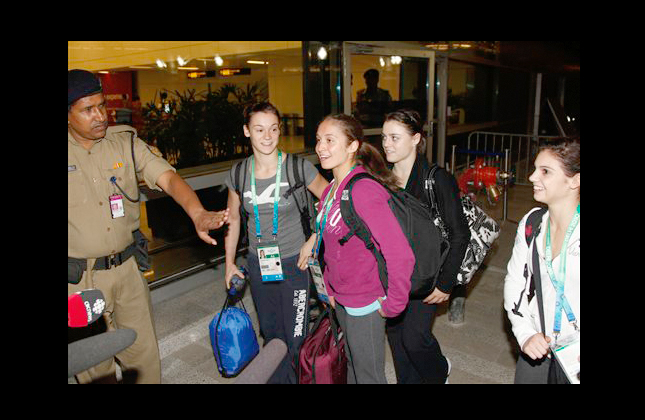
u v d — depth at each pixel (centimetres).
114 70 529
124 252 231
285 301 254
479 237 254
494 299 392
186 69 551
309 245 238
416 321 228
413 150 234
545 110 1369
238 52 560
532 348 175
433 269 213
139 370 247
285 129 604
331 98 538
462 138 959
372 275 199
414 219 210
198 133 490
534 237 183
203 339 353
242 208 257
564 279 173
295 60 576
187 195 217
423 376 243
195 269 417
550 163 168
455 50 783
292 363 253
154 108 511
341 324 214
